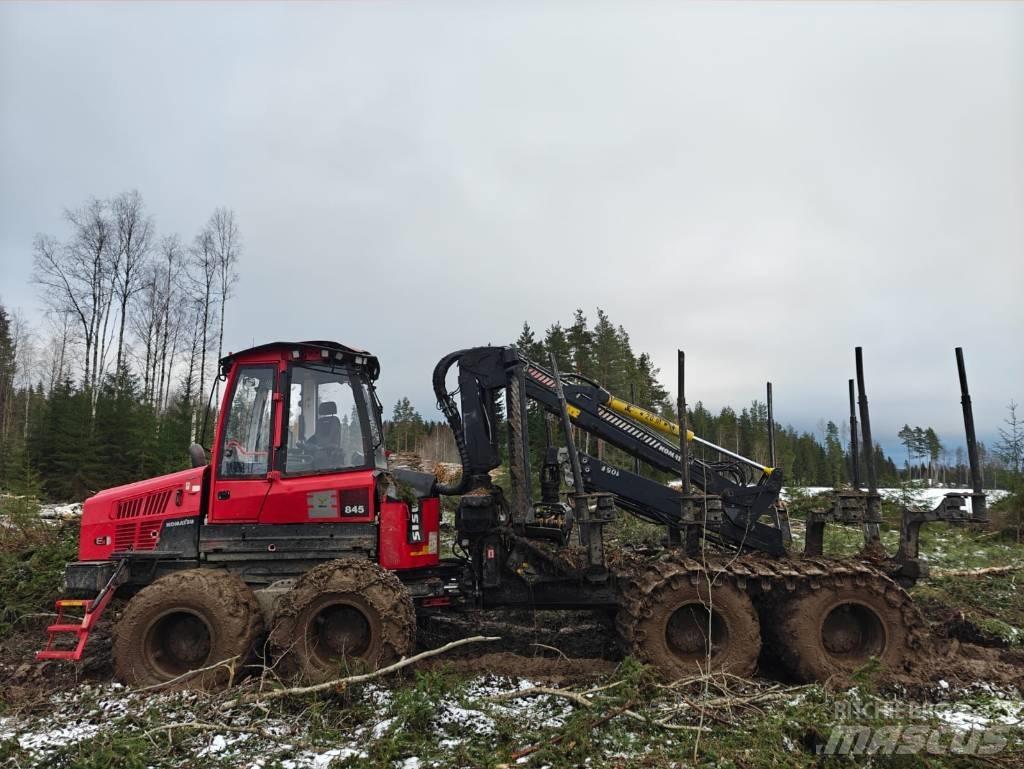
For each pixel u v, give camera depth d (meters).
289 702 4.77
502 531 6.13
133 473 20.91
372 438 6.33
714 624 5.63
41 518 10.22
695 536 6.04
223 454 5.94
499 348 6.52
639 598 5.52
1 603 7.32
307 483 5.93
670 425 6.74
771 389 6.86
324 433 6.13
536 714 4.55
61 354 35.50
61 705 4.98
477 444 6.45
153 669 5.33
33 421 24.98
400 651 5.17
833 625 5.66
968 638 6.66
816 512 6.59
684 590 5.53
